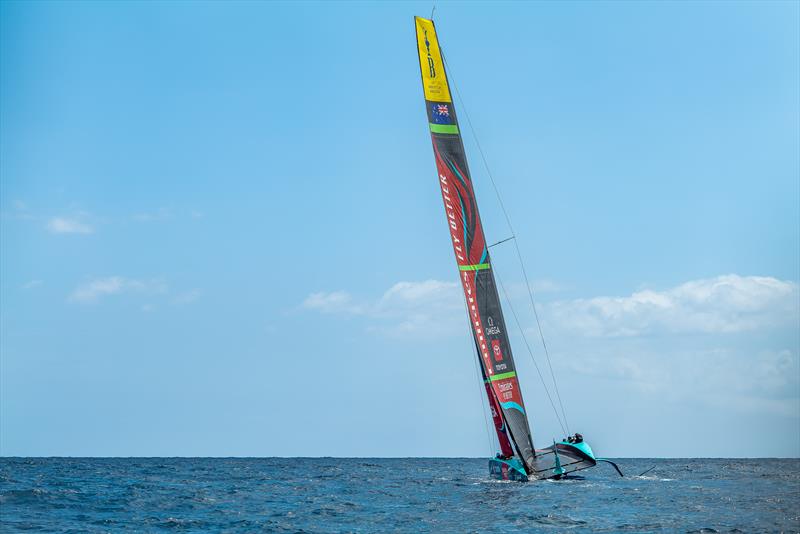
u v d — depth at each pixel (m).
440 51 94.12
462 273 89.12
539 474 89.19
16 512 75.62
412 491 101.50
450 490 96.56
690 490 89.06
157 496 94.25
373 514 74.69
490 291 90.31
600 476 117.88
